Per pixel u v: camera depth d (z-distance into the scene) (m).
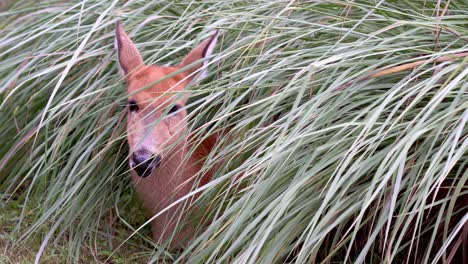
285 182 5.19
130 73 5.90
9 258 5.90
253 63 5.87
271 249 4.94
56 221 6.36
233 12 6.33
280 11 5.83
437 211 5.66
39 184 6.57
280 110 5.58
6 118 7.11
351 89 5.11
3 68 6.78
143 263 6.04
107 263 6.04
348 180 5.09
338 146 5.02
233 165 5.71
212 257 4.84
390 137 5.13
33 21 7.52
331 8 5.96
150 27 6.80
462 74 4.60
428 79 4.95
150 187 6.19
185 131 5.67
